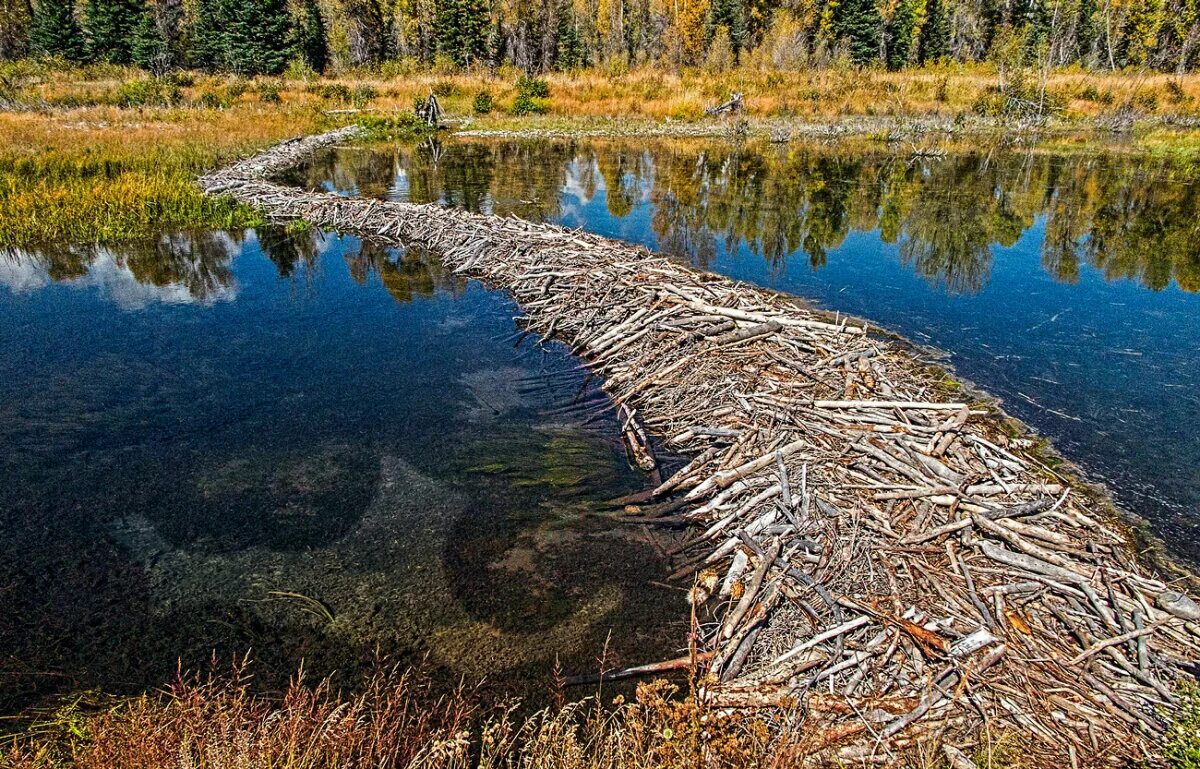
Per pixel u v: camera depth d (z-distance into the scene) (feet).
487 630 16.33
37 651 15.48
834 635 14.69
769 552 17.29
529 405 27.40
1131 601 15.39
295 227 53.47
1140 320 35.29
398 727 12.34
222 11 160.35
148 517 20.31
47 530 19.61
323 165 82.79
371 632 16.26
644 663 15.38
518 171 79.05
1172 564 17.60
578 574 18.11
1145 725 12.53
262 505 20.98
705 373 26.71
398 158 88.79
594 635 16.17
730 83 138.51
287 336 33.94
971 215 57.93
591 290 35.65
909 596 15.66
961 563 16.56
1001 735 12.49
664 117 125.70
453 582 17.85
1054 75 144.25
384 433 25.20
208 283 41.65
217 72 161.38
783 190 68.13
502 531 19.84
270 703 14.10
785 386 25.14
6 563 18.24
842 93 132.98
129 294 39.52
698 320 30.48
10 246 47.24
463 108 136.05
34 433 24.66
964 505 18.48
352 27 190.60
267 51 163.73
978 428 23.93
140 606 16.93
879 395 24.80
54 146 72.38
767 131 114.21
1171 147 90.58
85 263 45.01
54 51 155.94
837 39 166.40
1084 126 115.85
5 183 56.54
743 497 19.97
